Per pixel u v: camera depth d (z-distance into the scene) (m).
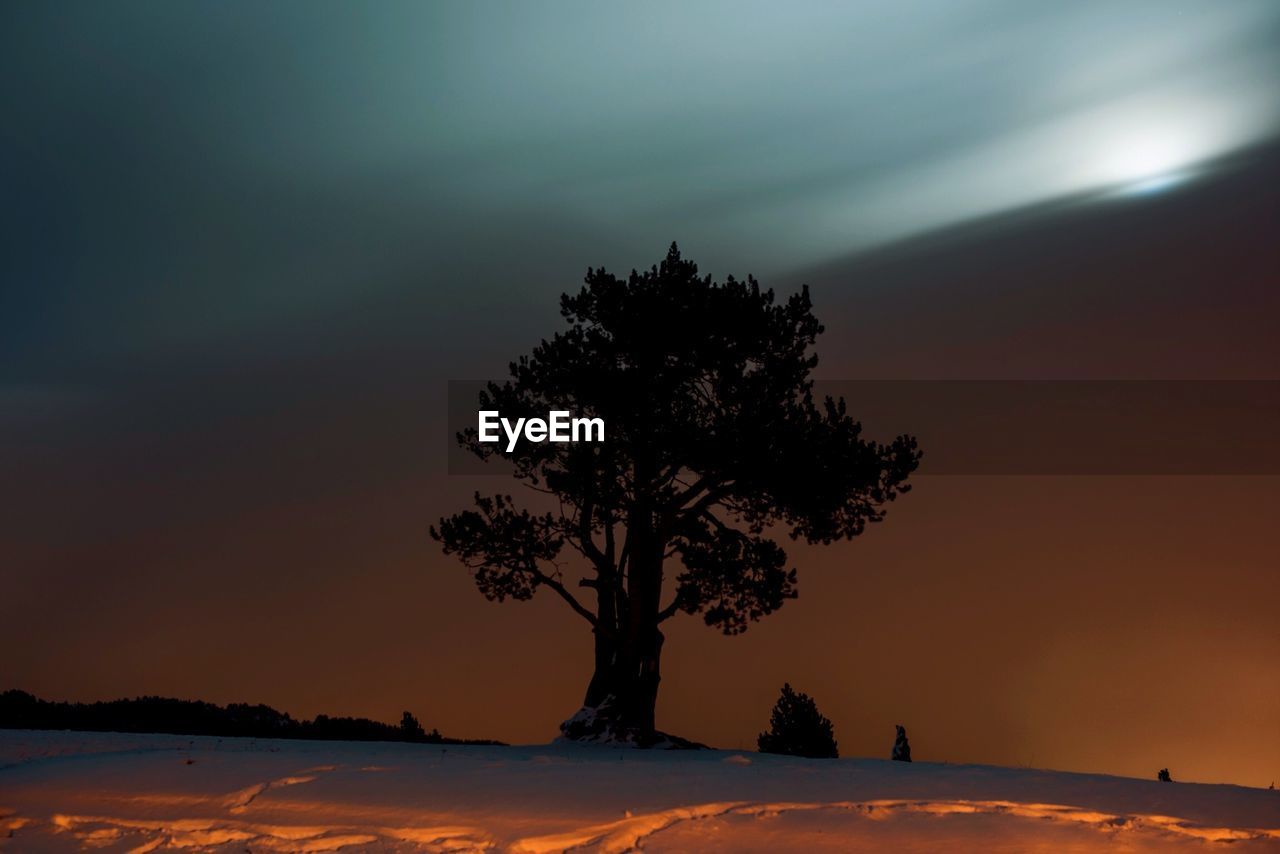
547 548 28.92
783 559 29.36
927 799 11.06
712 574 28.66
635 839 9.03
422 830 9.12
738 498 30.00
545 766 13.80
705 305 29.19
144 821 9.48
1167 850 8.75
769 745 37.75
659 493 28.70
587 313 30.11
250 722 29.69
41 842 8.71
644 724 27.25
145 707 30.12
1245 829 9.51
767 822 9.82
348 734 28.81
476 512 29.28
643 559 28.69
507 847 8.55
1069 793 11.65
